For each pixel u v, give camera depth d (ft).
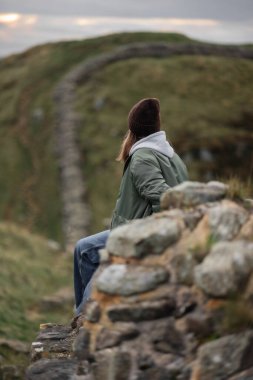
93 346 18.10
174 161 24.29
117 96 321.73
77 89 339.16
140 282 17.72
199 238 17.67
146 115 24.29
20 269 97.25
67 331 27.09
